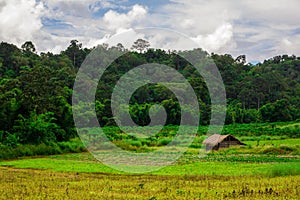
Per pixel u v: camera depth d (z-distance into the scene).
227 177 24.17
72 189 18.34
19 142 48.44
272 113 90.44
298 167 24.72
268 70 121.81
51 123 52.44
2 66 82.25
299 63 134.25
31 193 16.59
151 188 18.91
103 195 16.03
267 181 20.55
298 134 70.88
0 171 29.16
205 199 15.12
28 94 53.94
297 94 106.88
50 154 47.81
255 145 54.53
